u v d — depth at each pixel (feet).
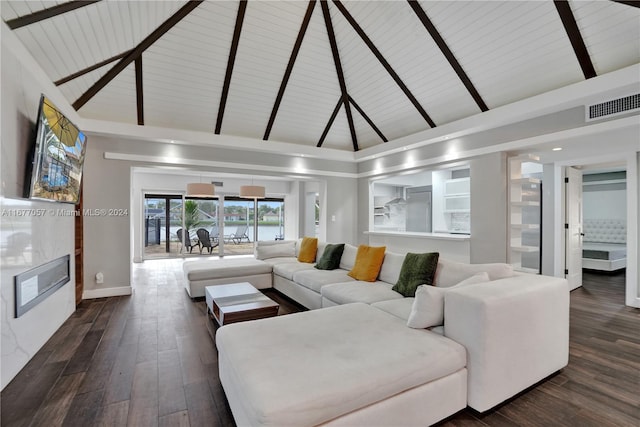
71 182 11.14
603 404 6.46
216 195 30.76
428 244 17.22
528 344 6.71
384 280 11.62
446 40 12.12
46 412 6.25
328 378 4.87
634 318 11.97
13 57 7.98
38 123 8.41
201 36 12.69
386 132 19.38
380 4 11.98
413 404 5.37
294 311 12.89
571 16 9.60
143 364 8.21
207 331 10.56
